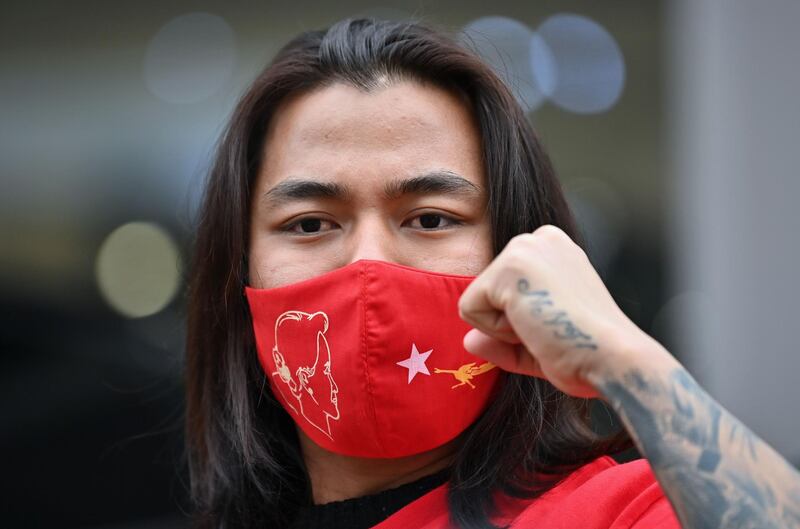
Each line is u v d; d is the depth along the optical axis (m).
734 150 4.23
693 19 4.33
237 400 1.70
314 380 1.48
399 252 1.50
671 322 4.38
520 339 1.16
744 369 4.21
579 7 4.44
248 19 4.12
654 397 1.06
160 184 4.00
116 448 3.93
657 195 4.46
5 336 3.89
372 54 1.55
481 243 1.53
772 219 4.17
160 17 4.05
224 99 3.79
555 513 1.37
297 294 1.49
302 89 1.57
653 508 1.34
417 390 1.44
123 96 4.02
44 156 3.95
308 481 1.66
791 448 4.01
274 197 1.54
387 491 1.52
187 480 3.85
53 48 3.97
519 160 1.57
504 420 1.50
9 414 3.90
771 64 4.15
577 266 1.15
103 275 3.94
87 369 3.93
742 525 1.02
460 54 1.55
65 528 3.87
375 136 1.50
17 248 3.92
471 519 1.42
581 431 1.59
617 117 4.46
